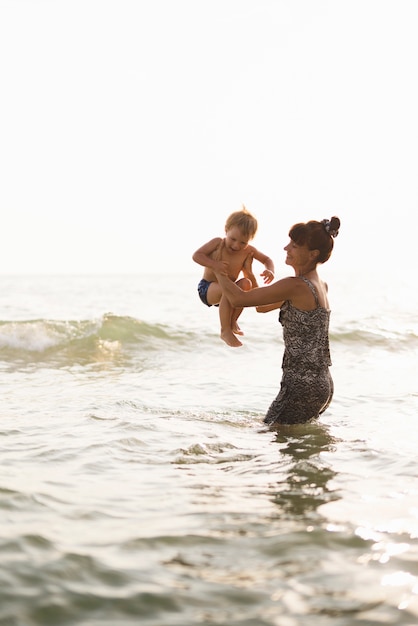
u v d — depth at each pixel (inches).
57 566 114.6
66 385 332.2
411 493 154.9
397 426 232.4
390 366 407.8
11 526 131.5
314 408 226.8
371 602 104.0
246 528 133.2
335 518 138.7
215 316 800.9
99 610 101.7
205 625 97.8
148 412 252.7
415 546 124.2
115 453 190.4
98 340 497.4
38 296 1376.7
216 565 116.7
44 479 164.1
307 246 217.5
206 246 222.4
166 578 111.7
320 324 222.4
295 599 105.0
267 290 215.2
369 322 617.6
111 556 119.4
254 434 217.8
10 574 111.2
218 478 167.9
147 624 98.0
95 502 147.8
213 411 258.7
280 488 159.5
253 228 219.6
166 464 180.4
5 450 192.2
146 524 135.0
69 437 208.7
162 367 410.9
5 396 293.9
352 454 192.2
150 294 1464.1
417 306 989.8
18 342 482.9
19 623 97.3
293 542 126.1
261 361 436.1
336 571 114.4
